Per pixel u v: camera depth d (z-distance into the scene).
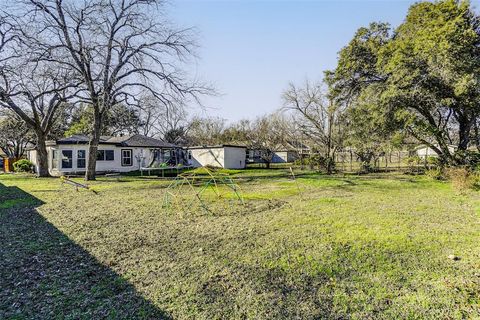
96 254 4.51
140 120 37.62
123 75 16.20
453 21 13.09
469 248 4.62
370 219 6.59
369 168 20.27
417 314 2.79
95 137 16.50
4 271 3.85
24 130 27.36
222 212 7.59
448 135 18.41
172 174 21.75
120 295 3.20
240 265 4.04
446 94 13.83
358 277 3.62
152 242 5.11
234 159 28.59
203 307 2.95
